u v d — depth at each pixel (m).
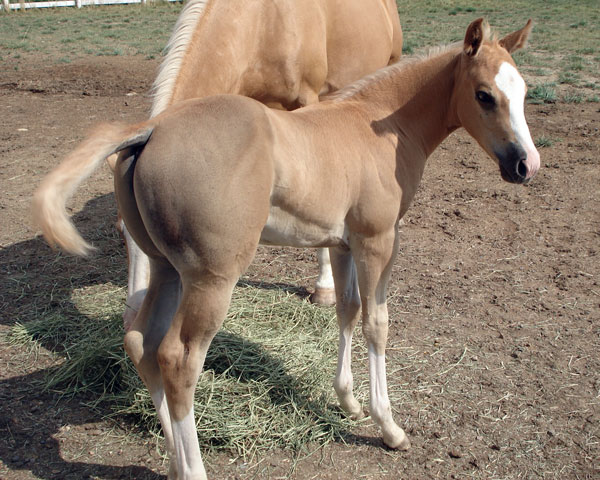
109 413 3.12
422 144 2.97
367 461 2.86
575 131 8.11
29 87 10.38
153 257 2.44
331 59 4.59
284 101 4.29
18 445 2.86
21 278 4.49
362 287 2.77
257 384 3.21
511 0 22.67
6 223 5.40
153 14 20.19
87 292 4.30
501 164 2.75
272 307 4.09
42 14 20.28
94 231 5.33
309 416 3.08
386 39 5.02
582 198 6.09
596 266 4.79
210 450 2.86
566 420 3.15
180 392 2.26
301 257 5.02
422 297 4.36
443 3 21.89
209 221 2.12
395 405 3.24
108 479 2.69
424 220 5.66
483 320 4.07
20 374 3.40
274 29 3.98
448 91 2.96
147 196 2.15
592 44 13.85
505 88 2.68
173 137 2.16
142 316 2.45
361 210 2.64
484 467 2.83
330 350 3.66
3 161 6.87
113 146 2.15
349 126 2.69
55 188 2.02
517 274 4.69
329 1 4.46
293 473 2.76
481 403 3.27
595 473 2.80
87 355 3.39
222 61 3.60
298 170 2.39
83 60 12.65
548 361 3.64
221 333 3.63
